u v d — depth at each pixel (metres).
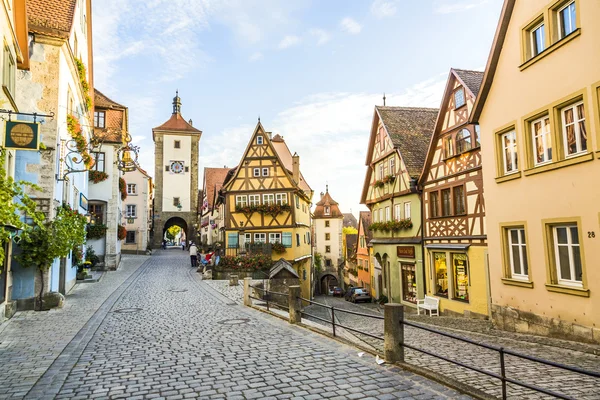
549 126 10.78
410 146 22.14
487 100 13.22
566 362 7.50
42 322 11.20
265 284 21.45
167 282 21.66
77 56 18.89
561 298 10.17
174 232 95.81
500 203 12.55
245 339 8.96
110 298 15.84
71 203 17.55
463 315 16.45
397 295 22.19
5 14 9.55
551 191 10.45
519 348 9.11
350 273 48.22
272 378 6.16
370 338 10.28
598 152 8.98
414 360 7.69
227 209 31.19
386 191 23.92
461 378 6.39
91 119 24.19
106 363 7.20
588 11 9.29
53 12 15.43
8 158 11.70
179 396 5.53
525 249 11.74
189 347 8.33
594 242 9.16
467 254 16.27
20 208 8.13
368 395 5.35
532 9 11.13
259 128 31.84
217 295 16.94
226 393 5.60
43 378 6.36
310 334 9.28
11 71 10.58
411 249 20.66
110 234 26.53
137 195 42.94
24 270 13.19
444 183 18.03
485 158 13.33
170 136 56.22
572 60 9.75
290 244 30.56
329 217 67.56
